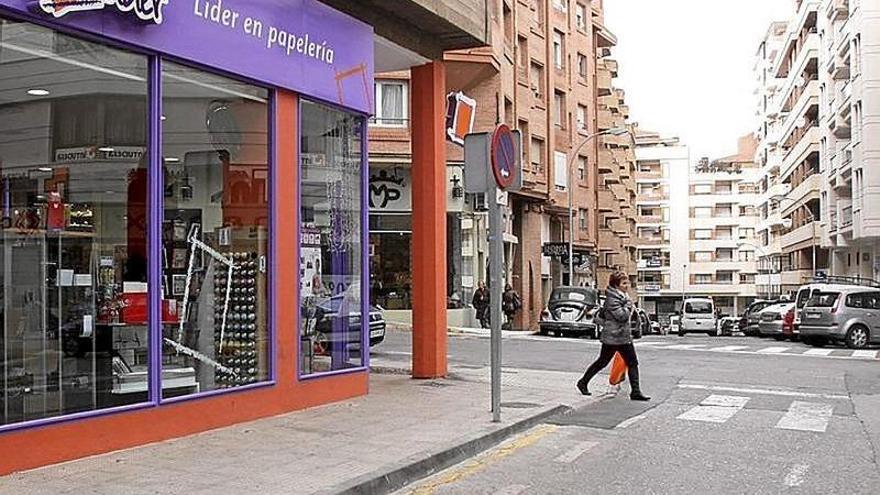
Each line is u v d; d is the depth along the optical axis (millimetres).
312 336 10984
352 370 11680
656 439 10000
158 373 8641
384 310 31859
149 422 8508
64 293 8383
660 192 118875
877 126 38938
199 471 7379
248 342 10023
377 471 7469
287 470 7461
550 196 42625
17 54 7867
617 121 63344
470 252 33750
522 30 39781
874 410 12367
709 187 117625
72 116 8578
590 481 7883
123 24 8273
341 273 11672
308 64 10875
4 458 7145
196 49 9117
